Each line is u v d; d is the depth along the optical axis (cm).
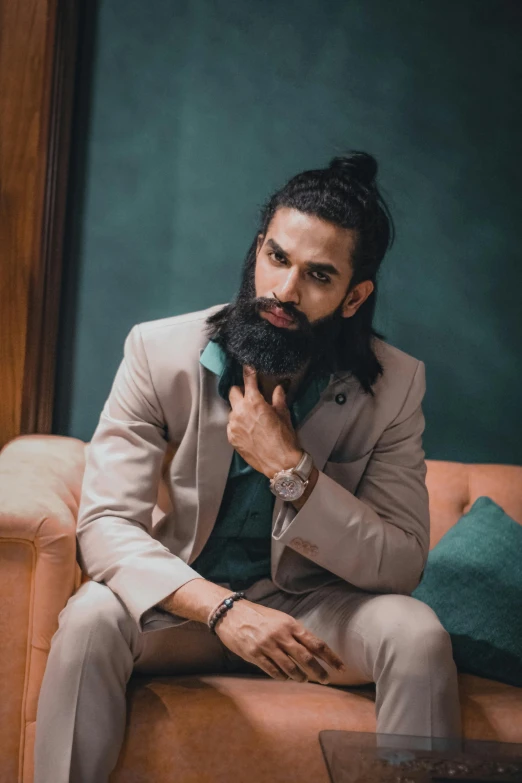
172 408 189
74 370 273
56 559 173
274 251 177
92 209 276
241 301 183
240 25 286
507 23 292
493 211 291
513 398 288
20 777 171
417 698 156
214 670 192
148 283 277
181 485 188
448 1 293
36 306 265
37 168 266
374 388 194
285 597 191
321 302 178
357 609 173
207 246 280
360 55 289
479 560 221
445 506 248
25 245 266
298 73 287
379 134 288
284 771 162
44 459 217
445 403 286
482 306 289
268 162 284
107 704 156
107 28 279
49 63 268
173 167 280
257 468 177
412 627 161
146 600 162
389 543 178
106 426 188
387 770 116
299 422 191
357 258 181
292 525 175
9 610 173
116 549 170
